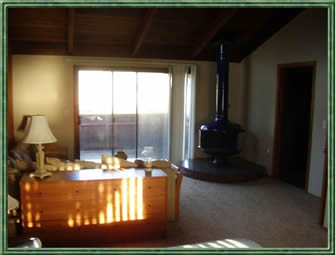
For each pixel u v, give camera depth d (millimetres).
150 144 6672
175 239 3529
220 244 2553
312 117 5008
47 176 3330
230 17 4945
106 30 5504
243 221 4043
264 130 6230
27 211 3156
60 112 6020
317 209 4461
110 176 3393
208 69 6746
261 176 5938
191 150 6797
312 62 4980
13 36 5379
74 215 3270
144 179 3395
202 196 4945
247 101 6762
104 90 6289
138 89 6469
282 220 4082
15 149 4766
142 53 6145
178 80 6605
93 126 6348
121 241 3438
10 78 5555
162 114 6668
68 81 6000
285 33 5602
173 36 5855
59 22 5145
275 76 5891
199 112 6793
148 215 3457
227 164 6301
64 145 6094
